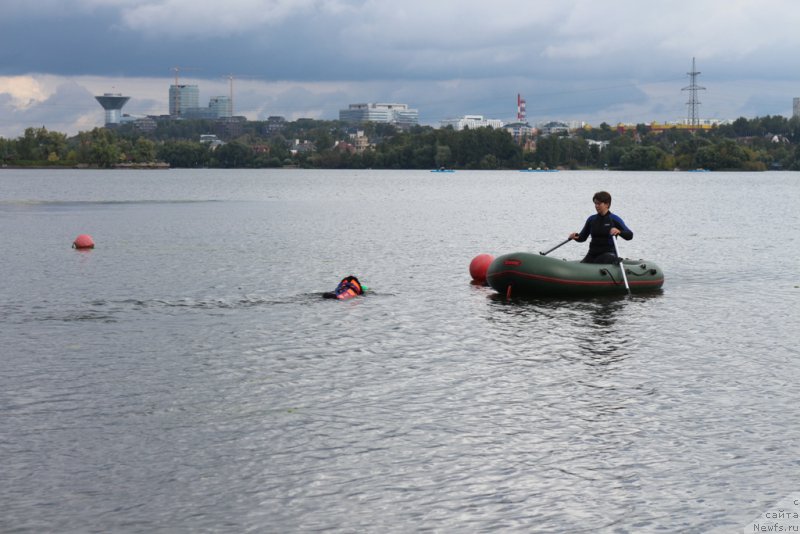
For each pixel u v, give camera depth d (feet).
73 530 23.54
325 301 59.41
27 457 28.66
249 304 58.08
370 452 29.12
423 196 267.59
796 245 102.37
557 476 27.09
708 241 107.96
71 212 170.81
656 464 27.99
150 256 88.17
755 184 415.23
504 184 419.74
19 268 78.13
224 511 24.67
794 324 50.85
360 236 115.03
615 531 23.52
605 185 401.49
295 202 220.84
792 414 32.96
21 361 41.65
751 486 26.27
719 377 38.45
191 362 41.45
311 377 38.60
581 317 53.11
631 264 63.05
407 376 38.78
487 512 24.63
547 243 106.93
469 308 56.54
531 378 38.37
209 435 30.76
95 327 50.01
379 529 23.62
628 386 36.99
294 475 27.20
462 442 30.04
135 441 30.17
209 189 324.60
